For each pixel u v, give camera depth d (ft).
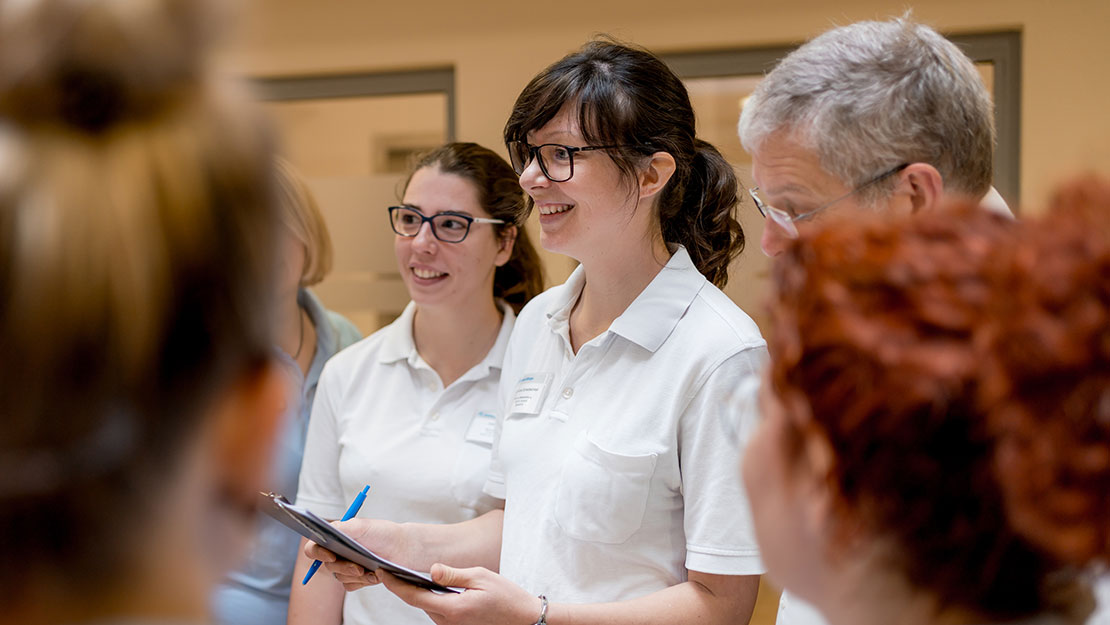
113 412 1.40
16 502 1.39
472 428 6.72
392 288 11.65
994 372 1.60
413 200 6.98
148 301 1.37
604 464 5.17
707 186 5.76
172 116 1.44
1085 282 1.65
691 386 5.16
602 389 5.42
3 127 1.39
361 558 5.00
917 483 1.71
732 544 4.98
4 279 1.32
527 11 11.53
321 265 8.68
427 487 6.57
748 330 5.26
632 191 5.32
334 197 11.84
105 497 1.44
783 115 4.08
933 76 3.86
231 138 1.47
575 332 5.87
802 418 1.84
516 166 5.76
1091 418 1.60
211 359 1.47
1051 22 10.03
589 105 5.23
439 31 11.85
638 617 4.97
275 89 12.59
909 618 1.87
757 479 2.11
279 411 1.65
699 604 5.01
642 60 5.47
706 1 10.90
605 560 5.20
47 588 1.45
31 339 1.32
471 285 6.92
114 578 1.49
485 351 7.06
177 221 1.39
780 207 4.22
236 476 1.64
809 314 1.82
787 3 10.68
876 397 1.67
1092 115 10.00
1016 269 1.69
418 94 12.16
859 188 3.96
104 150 1.40
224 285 1.45
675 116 5.44
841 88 3.92
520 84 11.58
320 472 7.13
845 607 1.94
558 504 5.30
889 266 1.76
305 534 5.26
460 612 4.97
